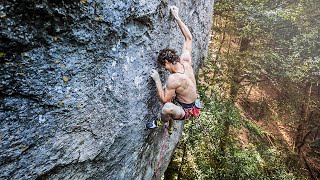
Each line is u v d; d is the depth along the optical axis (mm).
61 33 2457
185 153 11008
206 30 6324
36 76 2336
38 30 2283
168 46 4254
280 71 10492
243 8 10141
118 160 3643
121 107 3348
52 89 2477
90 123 2932
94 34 2746
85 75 2764
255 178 10078
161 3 3678
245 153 10547
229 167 10102
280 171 10938
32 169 2441
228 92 12195
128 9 3064
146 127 4047
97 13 2709
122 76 3260
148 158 4734
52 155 2598
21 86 2246
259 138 12133
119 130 3410
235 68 11367
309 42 9961
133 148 3902
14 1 2064
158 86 3732
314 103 12945
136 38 3361
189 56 4117
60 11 2381
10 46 2119
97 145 3102
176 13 4098
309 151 14961
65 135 2686
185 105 3914
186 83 3779
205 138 10555
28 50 2246
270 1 11047
